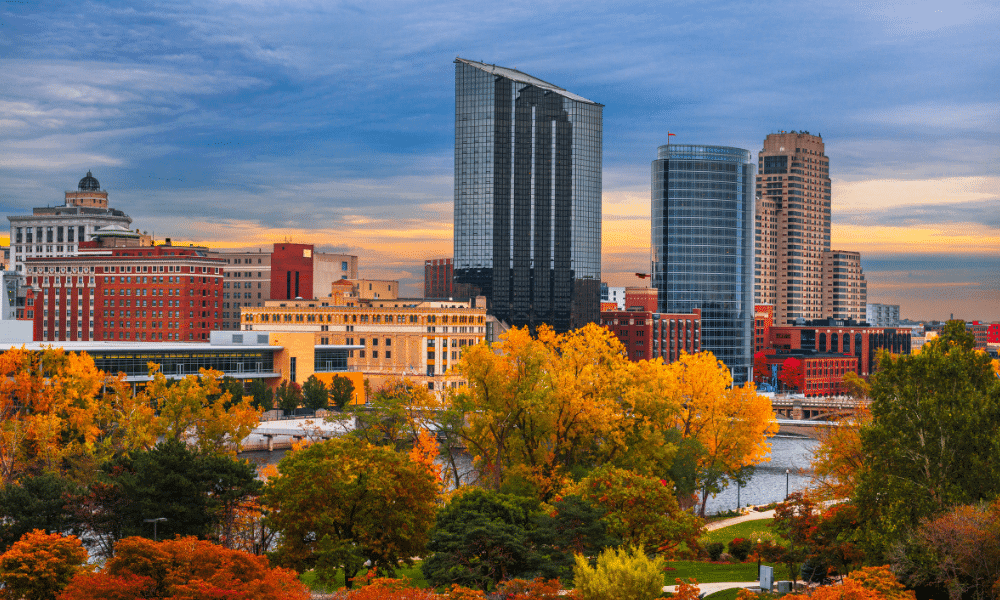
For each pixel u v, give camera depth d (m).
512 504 77.56
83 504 85.19
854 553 73.81
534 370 110.38
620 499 84.19
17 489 84.44
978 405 73.56
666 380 130.25
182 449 86.75
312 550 80.12
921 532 65.56
